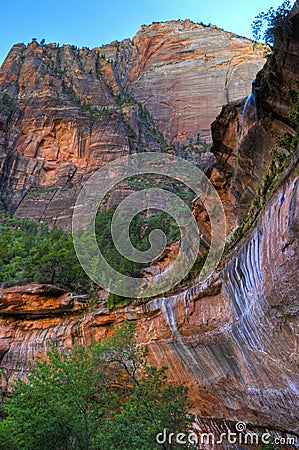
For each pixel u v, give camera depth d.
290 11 10.55
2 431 14.62
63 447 14.85
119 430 13.07
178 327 15.45
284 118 11.92
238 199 16.06
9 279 36.09
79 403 15.18
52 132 91.44
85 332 25.69
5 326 29.64
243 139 13.94
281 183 8.20
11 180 82.69
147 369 16.16
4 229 59.06
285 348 9.21
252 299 9.92
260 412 12.35
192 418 15.01
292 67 11.05
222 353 13.11
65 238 47.44
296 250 7.35
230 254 12.80
